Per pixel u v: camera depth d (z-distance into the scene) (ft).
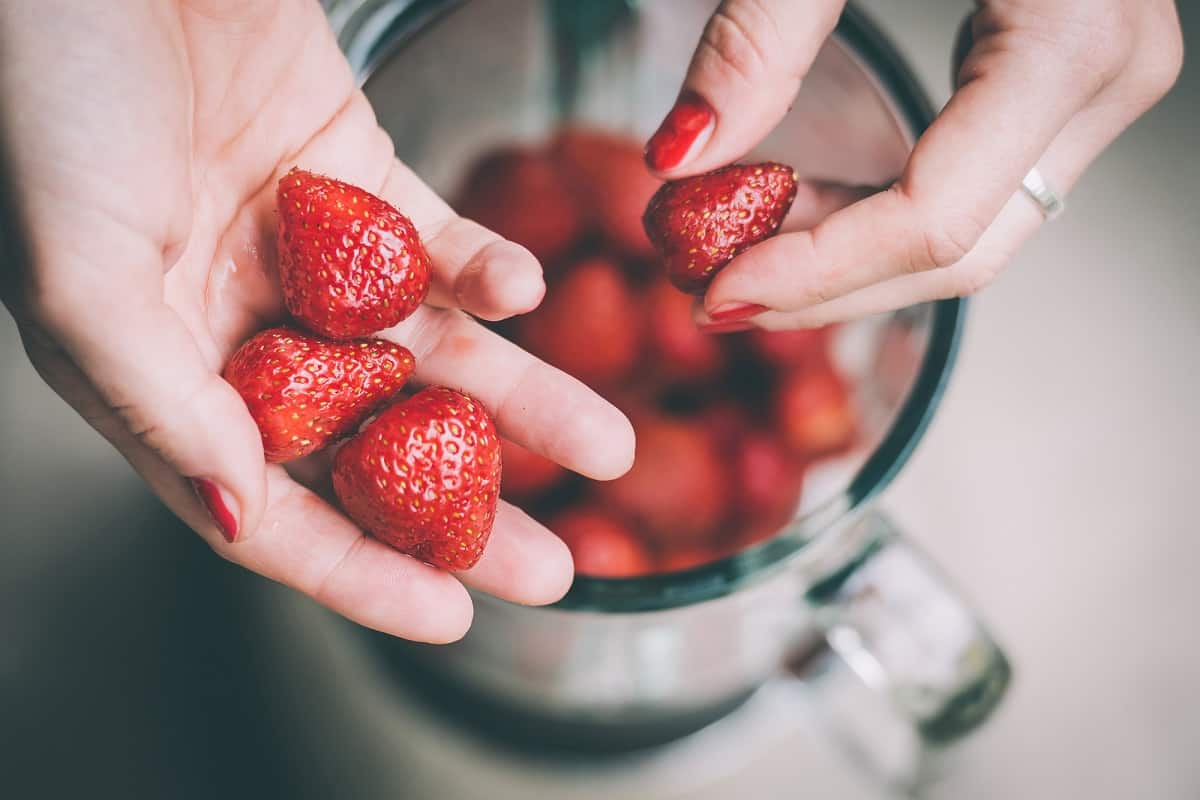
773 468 0.94
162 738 1.04
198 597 1.06
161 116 0.73
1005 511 1.11
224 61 0.80
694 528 0.92
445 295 0.84
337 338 0.79
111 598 1.05
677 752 1.06
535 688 1.04
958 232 0.78
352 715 1.05
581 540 0.90
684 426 0.95
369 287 0.78
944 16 1.17
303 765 1.04
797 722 1.07
